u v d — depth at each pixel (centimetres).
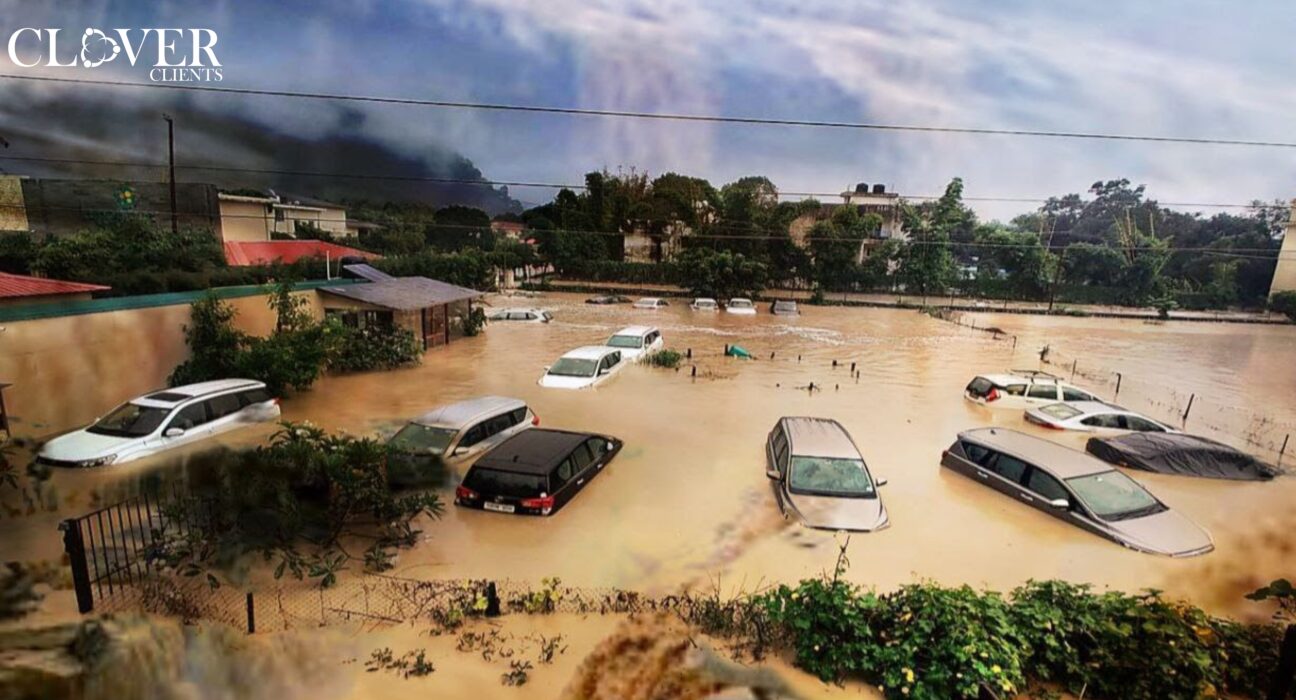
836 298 5009
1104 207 8369
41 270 1775
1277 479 1205
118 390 1298
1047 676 557
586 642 615
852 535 895
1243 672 550
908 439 1422
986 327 3691
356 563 777
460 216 6744
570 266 5331
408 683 541
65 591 656
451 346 2452
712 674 567
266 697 516
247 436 1201
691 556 835
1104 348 3070
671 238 5678
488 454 978
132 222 2292
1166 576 806
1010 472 1060
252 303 1670
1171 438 1284
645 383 1883
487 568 788
